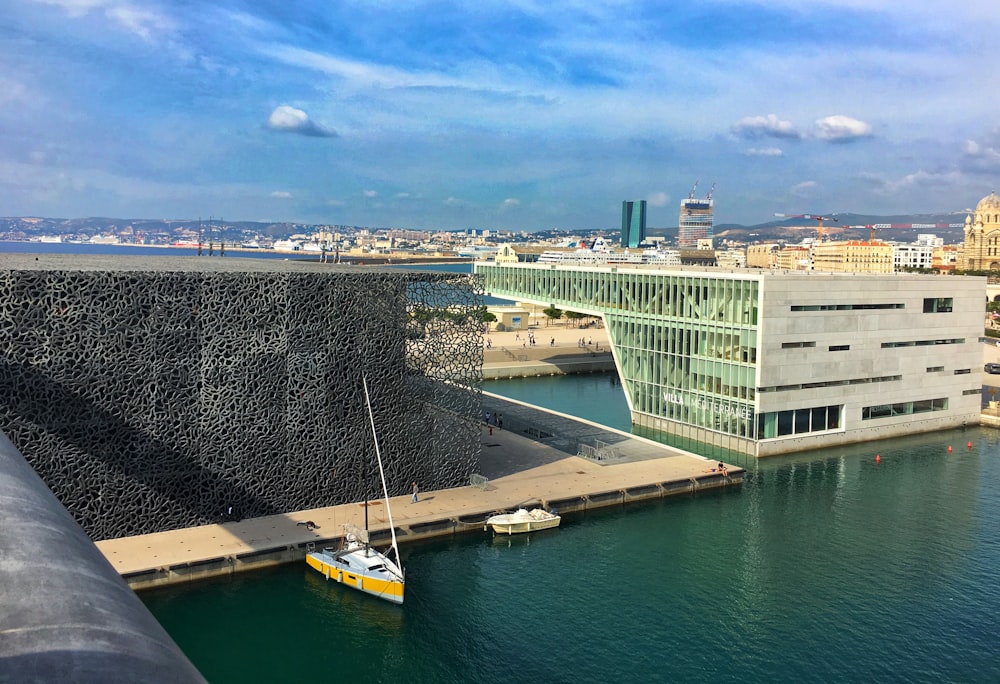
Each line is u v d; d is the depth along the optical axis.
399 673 47.31
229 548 59.09
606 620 53.88
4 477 13.77
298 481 67.44
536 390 141.38
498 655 49.50
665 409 105.69
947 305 106.94
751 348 91.88
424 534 65.81
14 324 55.66
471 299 75.31
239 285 63.19
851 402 99.38
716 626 53.22
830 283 95.00
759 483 83.12
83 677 7.21
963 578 60.78
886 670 48.47
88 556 10.95
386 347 70.62
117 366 59.28
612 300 113.19
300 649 49.50
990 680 47.59
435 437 74.50
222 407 63.50
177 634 50.69
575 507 73.25
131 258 89.44
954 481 84.62
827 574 61.31
